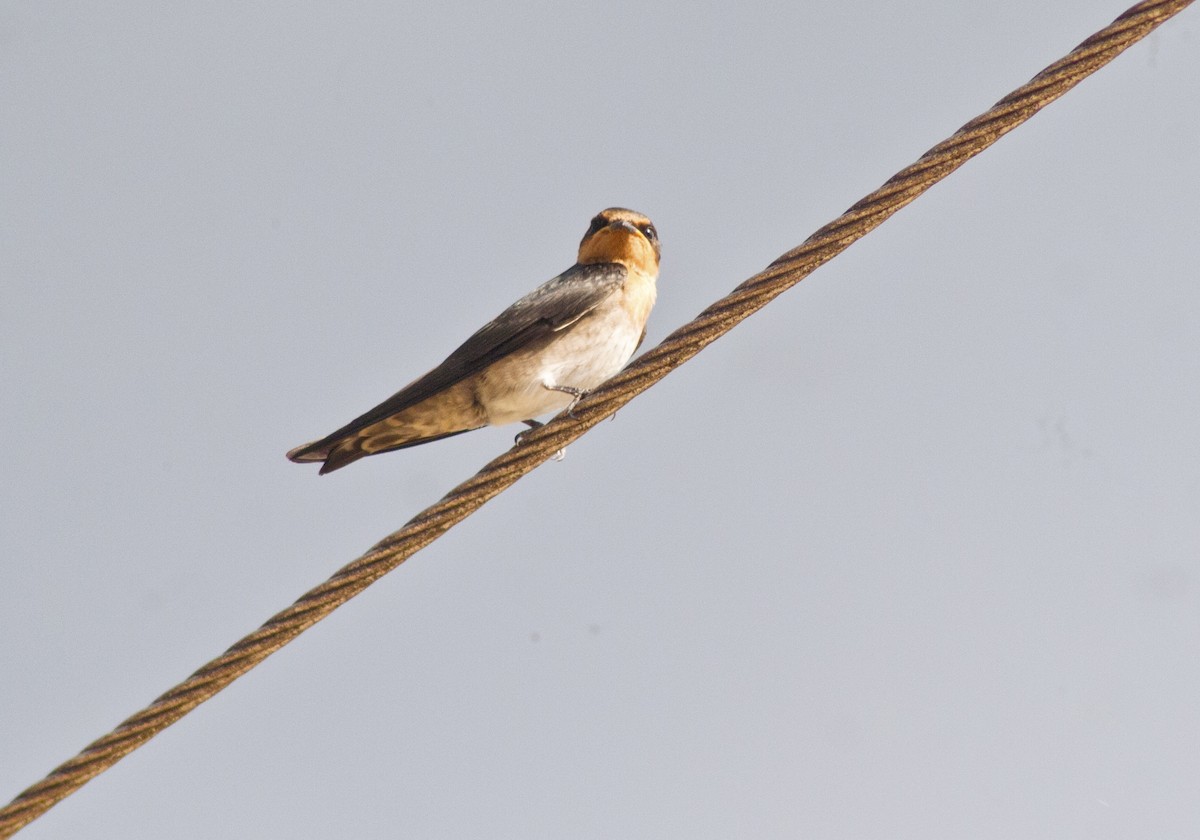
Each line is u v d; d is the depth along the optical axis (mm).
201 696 10422
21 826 9914
